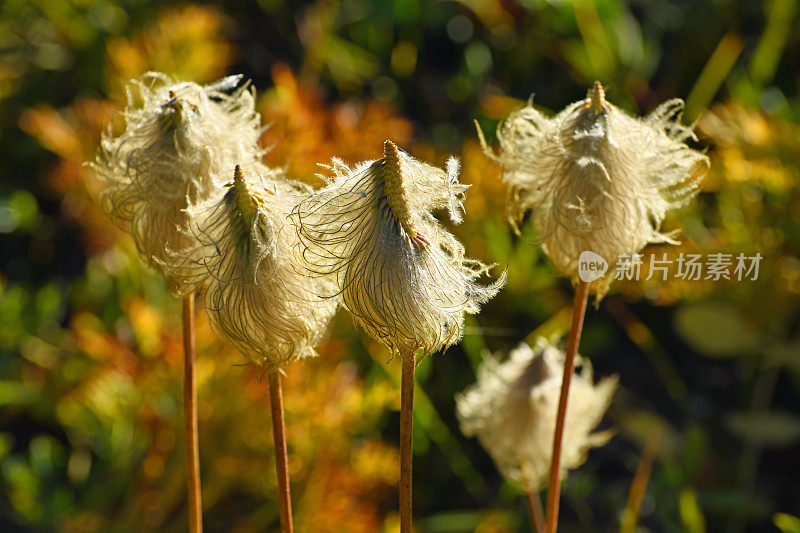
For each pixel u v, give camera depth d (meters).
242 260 0.64
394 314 0.62
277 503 1.17
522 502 1.21
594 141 0.67
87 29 1.91
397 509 1.31
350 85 1.95
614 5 1.77
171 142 0.67
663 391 1.49
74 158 1.42
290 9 2.14
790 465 1.39
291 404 1.12
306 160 1.28
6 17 1.95
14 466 1.35
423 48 2.08
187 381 0.69
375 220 0.62
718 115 1.55
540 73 1.91
